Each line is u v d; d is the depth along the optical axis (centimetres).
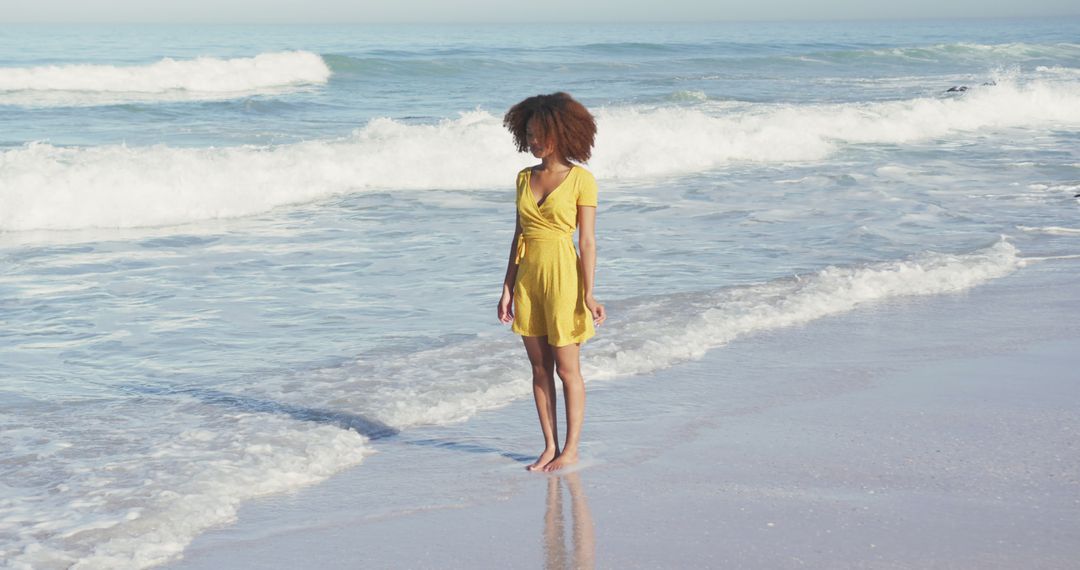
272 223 1212
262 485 452
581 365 633
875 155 1780
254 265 974
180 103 2506
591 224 456
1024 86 2597
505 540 391
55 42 7750
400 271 941
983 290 842
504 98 2830
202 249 1056
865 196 1337
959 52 4766
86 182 1283
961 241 1038
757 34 19400
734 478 449
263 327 755
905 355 659
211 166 1409
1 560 374
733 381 609
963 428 508
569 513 416
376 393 589
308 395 588
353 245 1066
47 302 833
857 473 449
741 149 1747
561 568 364
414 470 475
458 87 3161
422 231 1146
